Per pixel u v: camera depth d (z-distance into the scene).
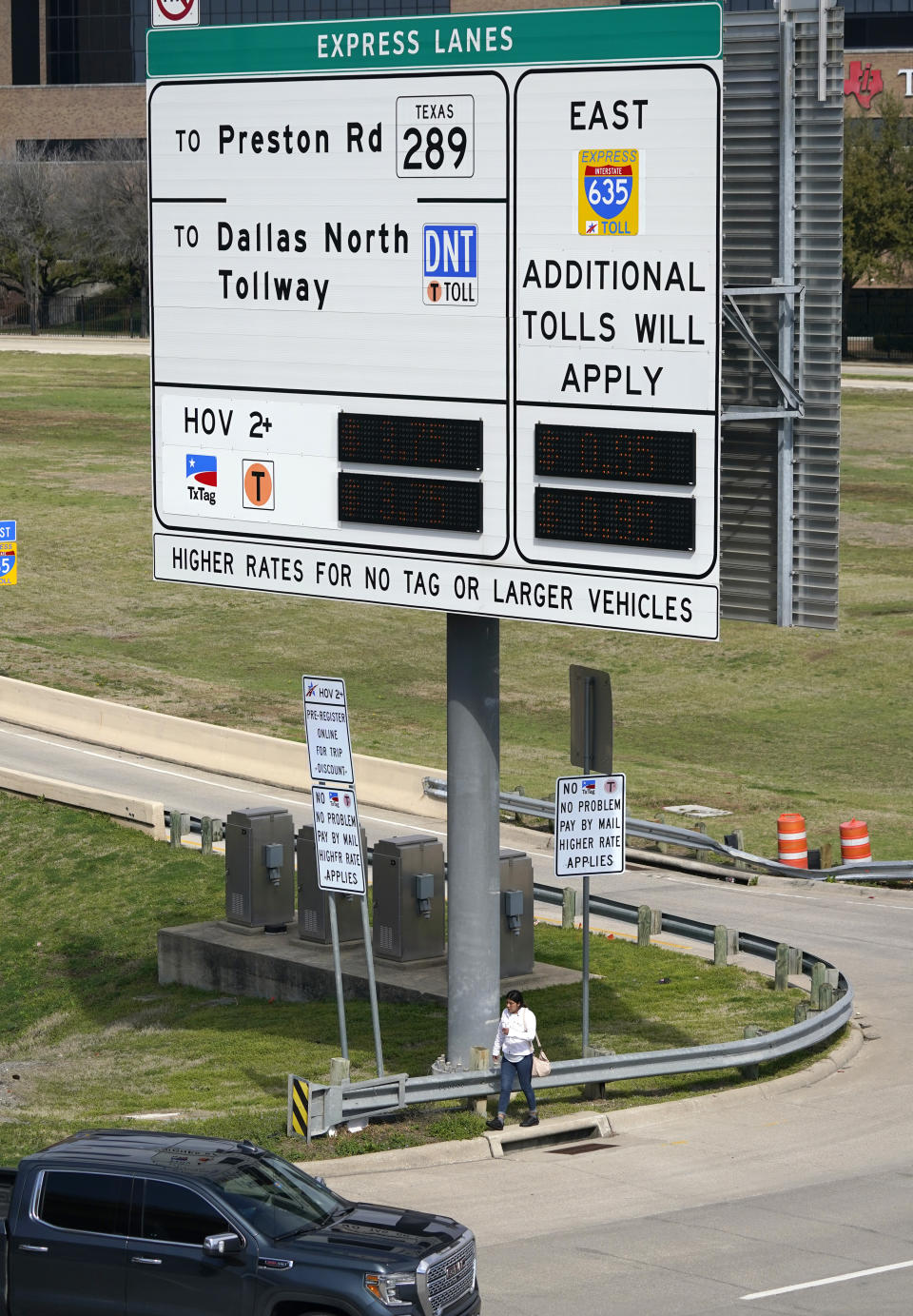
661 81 22.78
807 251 23.92
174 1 26.52
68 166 168.38
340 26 25.11
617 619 23.81
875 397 121.94
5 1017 36.06
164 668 64.19
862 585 74.94
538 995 31.97
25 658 63.19
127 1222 16.62
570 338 23.81
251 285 26.44
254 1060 29.45
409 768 48.22
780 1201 21.30
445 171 24.55
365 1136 23.78
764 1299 17.91
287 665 65.81
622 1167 22.91
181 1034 32.09
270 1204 16.75
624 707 61.19
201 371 27.09
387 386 25.41
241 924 35.97
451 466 24.95
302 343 26.09
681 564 23.22
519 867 33.03
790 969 32.41
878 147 149.12
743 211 24.17
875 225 148.88
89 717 54.78
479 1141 23.55
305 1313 15.96
